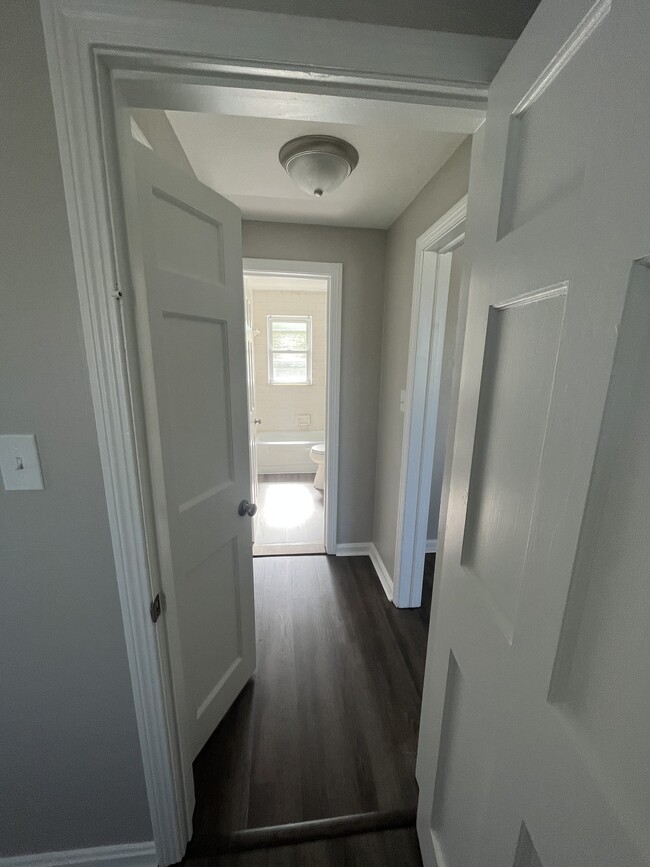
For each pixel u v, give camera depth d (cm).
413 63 61
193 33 56
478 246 68
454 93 65
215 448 119
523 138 55
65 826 95
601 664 39
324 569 247
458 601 76
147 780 92
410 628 193
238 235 121
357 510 261
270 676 161
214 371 116
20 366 67
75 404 70
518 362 57
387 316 223
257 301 453
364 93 64
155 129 107
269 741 132
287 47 58
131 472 73
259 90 63
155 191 85
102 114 59
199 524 112
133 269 70
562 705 44
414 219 177
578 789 41
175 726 93
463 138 126
